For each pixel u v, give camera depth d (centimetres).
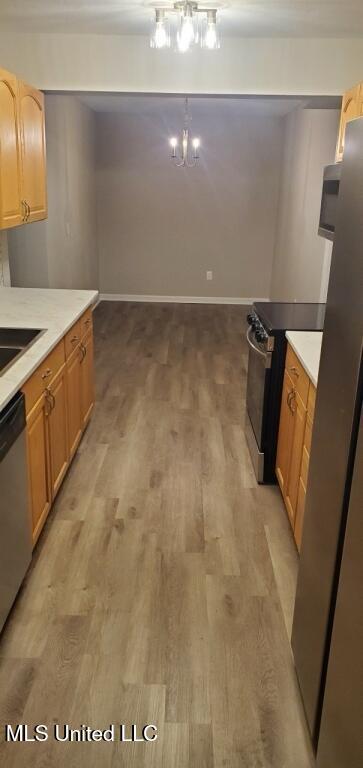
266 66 361
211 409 432
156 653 205
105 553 260
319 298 514
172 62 362
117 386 475
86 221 702
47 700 186
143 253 795
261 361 314
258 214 777
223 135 746
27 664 199
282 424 299
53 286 557
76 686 191
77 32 354
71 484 317
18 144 292
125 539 271
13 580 213
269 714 183
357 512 128
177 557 259
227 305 804
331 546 150
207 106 654
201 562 256
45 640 210
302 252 588
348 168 146
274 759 169
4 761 166
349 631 132
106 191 770
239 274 804
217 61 362
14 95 283
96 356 558
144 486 318
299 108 621
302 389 249
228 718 181
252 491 317
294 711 185
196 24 319
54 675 195
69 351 305
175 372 515
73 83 368
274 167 758
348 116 321
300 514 248
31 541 239
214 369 527
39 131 337
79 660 201
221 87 366
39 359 235
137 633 214
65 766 165
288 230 673
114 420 406
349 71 360
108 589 237
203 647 209
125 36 358
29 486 233
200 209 776
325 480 158
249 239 788
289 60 360
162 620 221
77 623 218
